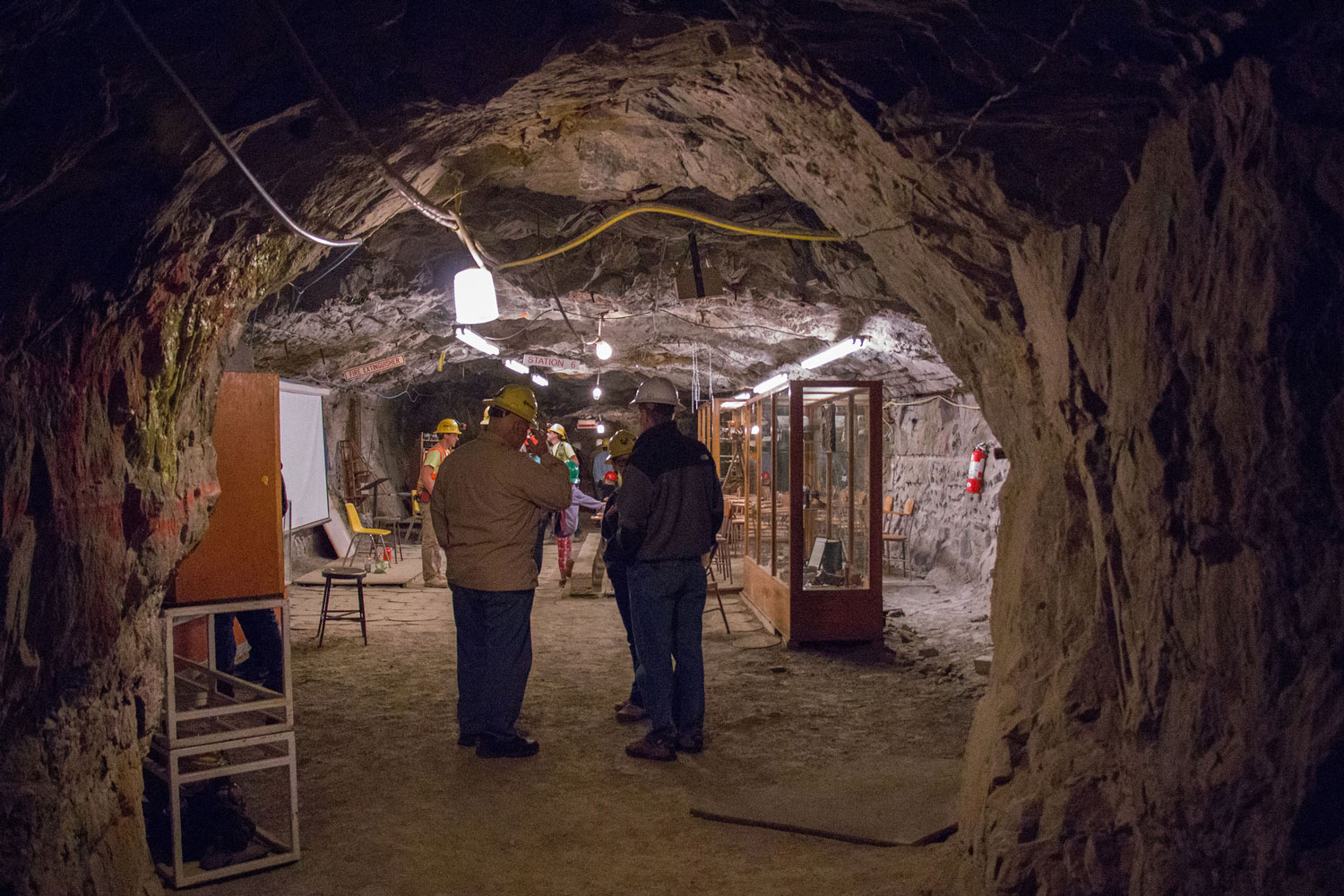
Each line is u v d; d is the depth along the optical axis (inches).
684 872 137.3
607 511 223.3
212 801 145.5
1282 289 68.1
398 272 368.5
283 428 443.5
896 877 130.6
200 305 119.3
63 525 90.3
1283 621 69.5
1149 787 88.6
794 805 160.4
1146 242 90.6
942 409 473.4
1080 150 95.9
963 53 89.1
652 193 247.3
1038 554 132.7
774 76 118.3
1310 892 62.4
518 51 100.4
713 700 237.1
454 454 190.4
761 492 358.0
